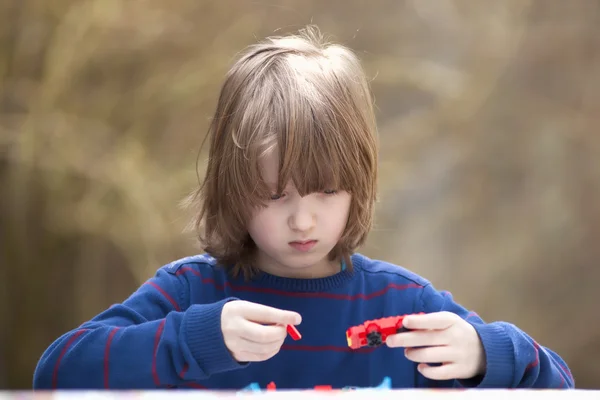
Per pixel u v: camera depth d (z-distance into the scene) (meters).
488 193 11.87
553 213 11.73
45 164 9.41
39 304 9.64
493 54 11.95
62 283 9.69
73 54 9.56
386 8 12.06
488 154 11.87
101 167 9.57
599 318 11.40
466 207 11.84
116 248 9.73
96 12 9.60
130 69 10.09
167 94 10.11
